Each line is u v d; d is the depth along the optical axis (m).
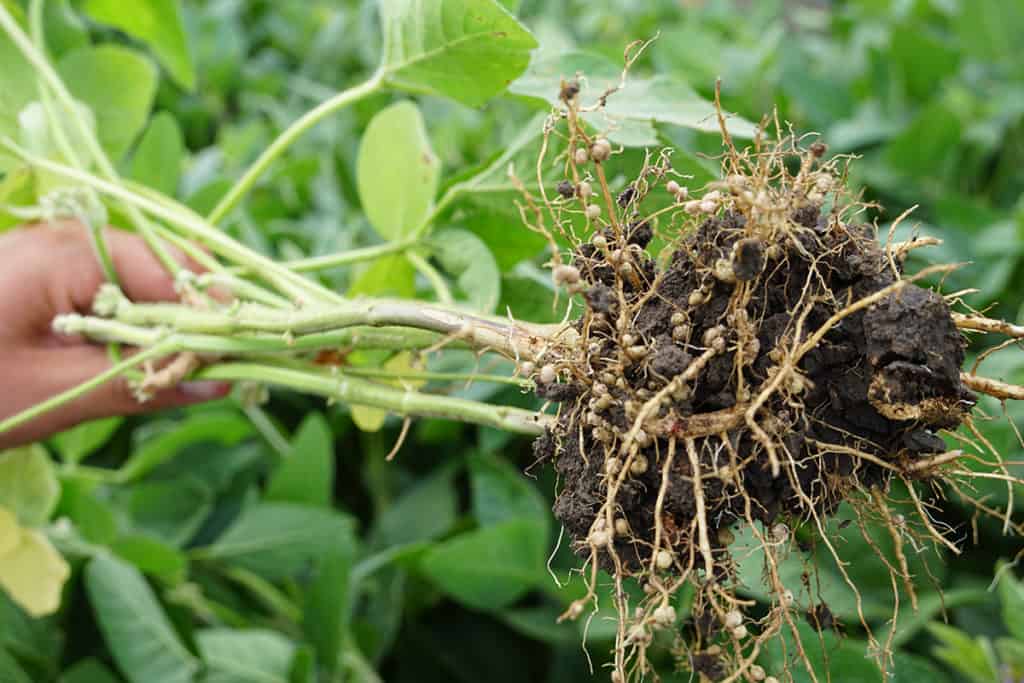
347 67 1.36
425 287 0.74
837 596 0.63
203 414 0.78
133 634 0.68
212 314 0.55
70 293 0.61
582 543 0.46
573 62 0.59
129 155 1.08
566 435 0.46
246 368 0.57
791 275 0.45
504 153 0.61
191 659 0.69
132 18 0.88
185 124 1.24
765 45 1.03
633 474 0.45
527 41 0.53
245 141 1.04
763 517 0.45
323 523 0.76
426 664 0.80
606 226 0.49
